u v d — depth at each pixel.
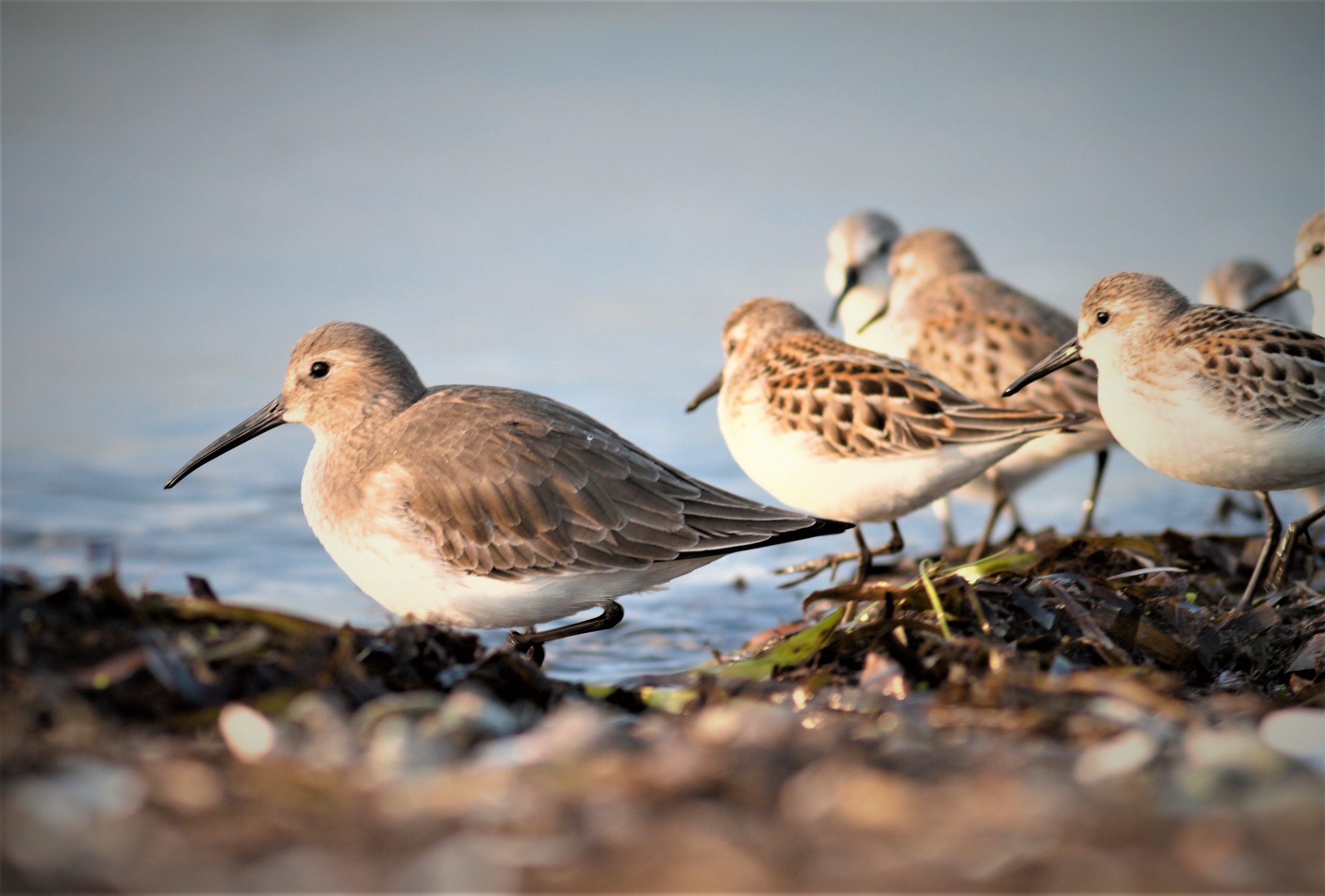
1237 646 10.00
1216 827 6.02
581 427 10.46
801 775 6.57
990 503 16.97
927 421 11.80
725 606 13.62
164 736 7.29
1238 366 10.97
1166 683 8.48
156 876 5.56
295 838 5.93
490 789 6.43
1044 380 14.81
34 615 7.82
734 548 10.30
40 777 6.43
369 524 10.23
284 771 6.63
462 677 8.42
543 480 10.12
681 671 11.76
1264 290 17.97
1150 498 17.23
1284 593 11.12
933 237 17.89
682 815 6.19
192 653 7.87
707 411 19.14
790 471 12.34
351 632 8.36
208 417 19.08
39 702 7.18
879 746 7.08
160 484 16.69
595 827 6.07
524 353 21.38
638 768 6.57
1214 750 6.82
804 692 8.65
